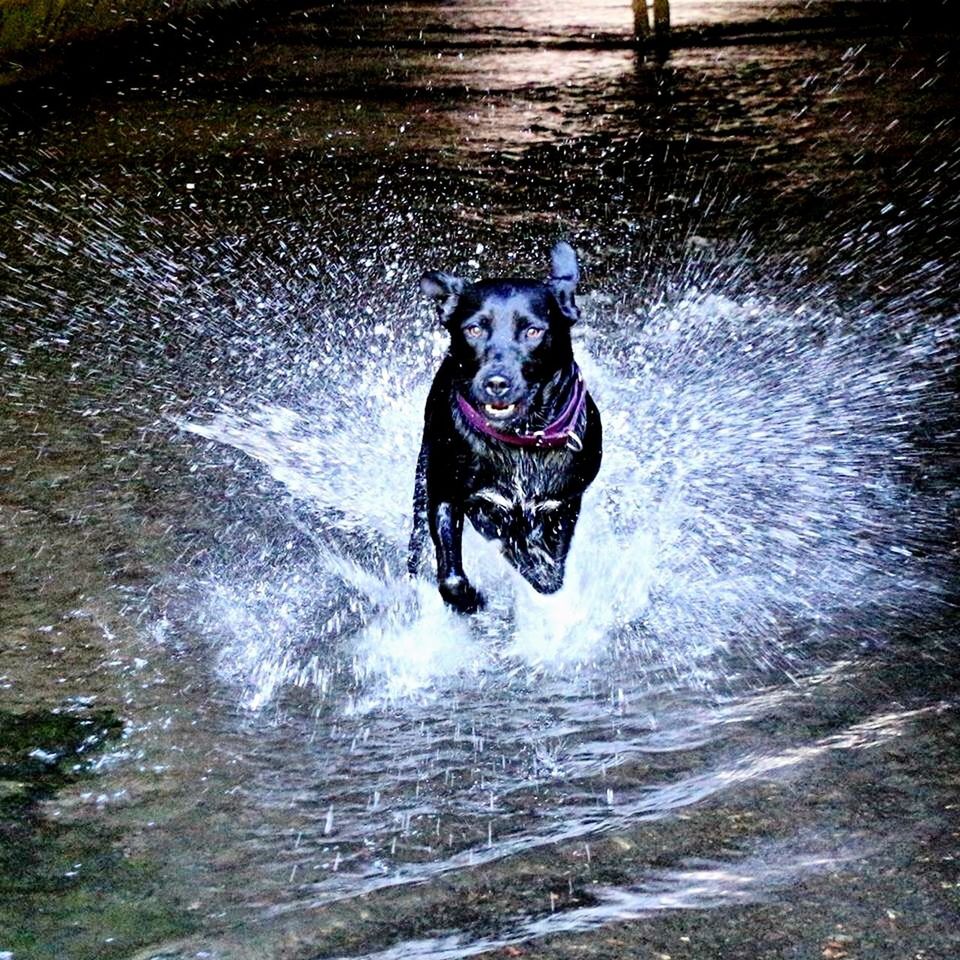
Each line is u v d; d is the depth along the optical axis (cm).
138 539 305
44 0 732
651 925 221
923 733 252
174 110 664
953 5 890
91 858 235
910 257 436
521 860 233
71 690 266
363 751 255
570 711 264
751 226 468
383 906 227
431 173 542
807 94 668
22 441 339
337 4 1039
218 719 261
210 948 221
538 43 839
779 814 238
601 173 538
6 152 577
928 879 226
